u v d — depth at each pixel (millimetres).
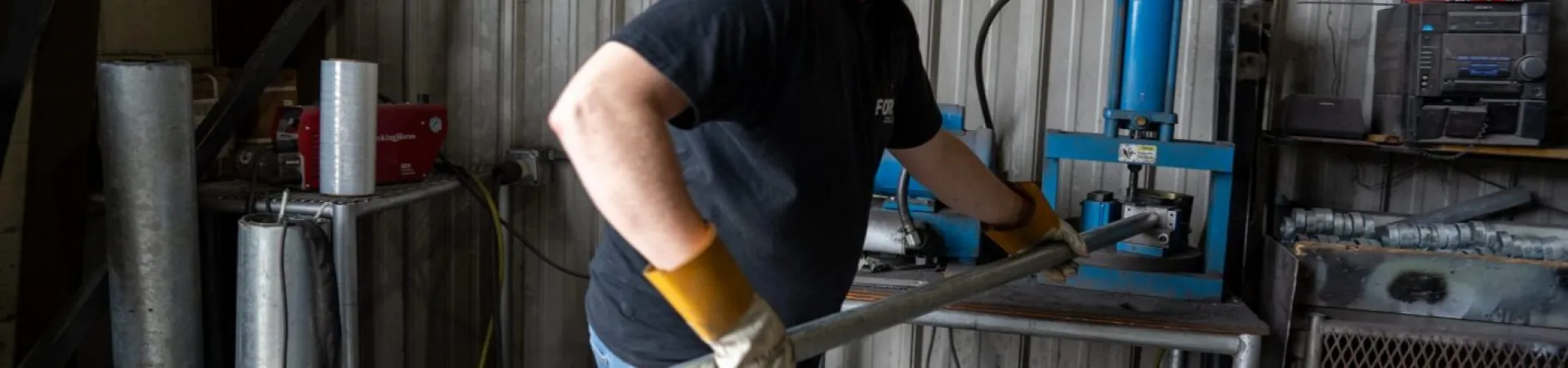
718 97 1014
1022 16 2293
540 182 2496
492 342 2602
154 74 1679
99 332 2191
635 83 940
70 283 2016
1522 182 2205
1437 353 1813
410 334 2631
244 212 1917
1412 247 2002
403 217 2572
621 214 926
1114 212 2014
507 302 2564
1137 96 1974
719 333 961
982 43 2193
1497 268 1869
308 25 2047
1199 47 2240
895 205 2148
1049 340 2457
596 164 917
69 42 1922
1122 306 1933
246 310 1760
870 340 2545
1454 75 1922
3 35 1533
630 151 914
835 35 1159
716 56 993
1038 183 2344
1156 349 2387
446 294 2635
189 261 1778
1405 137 2004
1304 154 2268
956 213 2127
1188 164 1941
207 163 1934
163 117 1699
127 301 1755
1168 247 1986
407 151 2105
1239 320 1856
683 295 944
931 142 1532
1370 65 2205
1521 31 1911
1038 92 2305
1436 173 2236
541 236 2607
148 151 1695
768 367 972
